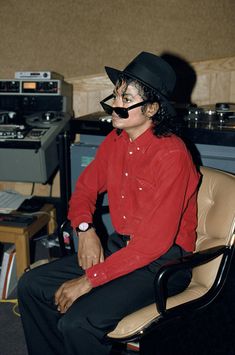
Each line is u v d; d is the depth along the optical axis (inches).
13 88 118.3
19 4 124.4
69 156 100.8
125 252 67.2
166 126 70.8
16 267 100.1
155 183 69.5
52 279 73.7
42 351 75.0
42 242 117.0
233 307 77.5
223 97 120.8
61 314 70.9
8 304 98.7
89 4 121.3
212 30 117.3
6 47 128.3
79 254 75.5
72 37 124.4
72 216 78.5
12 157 105.6
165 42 120.4
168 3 117.6
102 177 81.0
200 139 89.4
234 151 89.3
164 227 66.6
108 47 123.5
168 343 72.9
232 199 68.8
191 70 120.4
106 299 65.6
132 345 82.3
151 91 68.3
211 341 76.1
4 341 87.1
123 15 120.6
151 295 67.5
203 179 75.1
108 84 125.6
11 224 97.4
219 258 68.5
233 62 118.1
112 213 76.5
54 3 122.7
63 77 127.0
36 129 108.5
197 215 74.7
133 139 72.1
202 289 68.5
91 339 64.3
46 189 133.3
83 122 98.3
